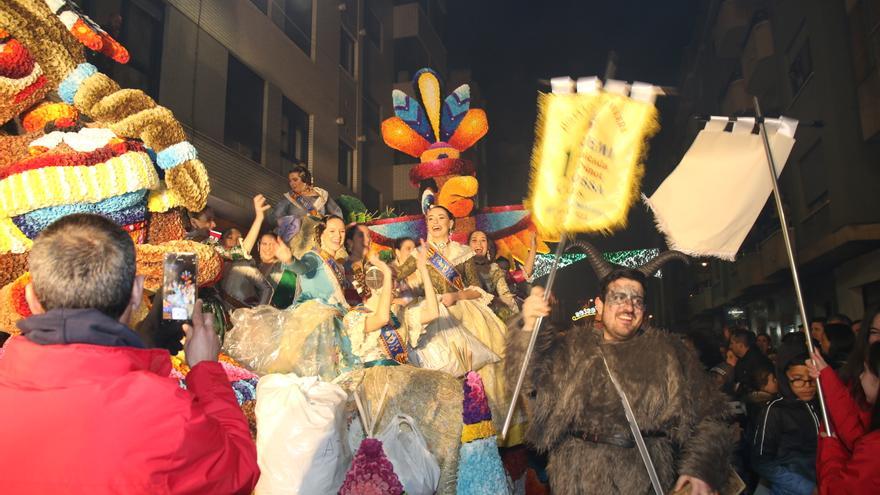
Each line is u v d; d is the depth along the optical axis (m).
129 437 1.83
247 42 17.17
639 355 3.55
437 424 4.66
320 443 3.81
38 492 1.80
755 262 23.81
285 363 4.47
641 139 3.42
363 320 4.79
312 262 5.32
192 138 14.78
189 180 4.16
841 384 3.58
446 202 8.52
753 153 4.12
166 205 4.13
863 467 2.96
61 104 4.06
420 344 5.14
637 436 3.39
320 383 4.08
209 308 4.54
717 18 27.67
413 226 9.10
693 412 3.45
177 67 14.38
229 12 16.41
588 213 3.43
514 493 5.08
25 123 4.02
